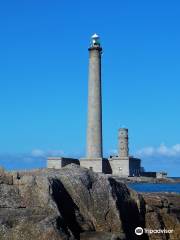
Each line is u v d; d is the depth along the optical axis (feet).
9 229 76.23
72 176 93.25
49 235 75.72
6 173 93.20
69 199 90.58
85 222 88.99
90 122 480.64
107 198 92.53
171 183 550.36
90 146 481.87
